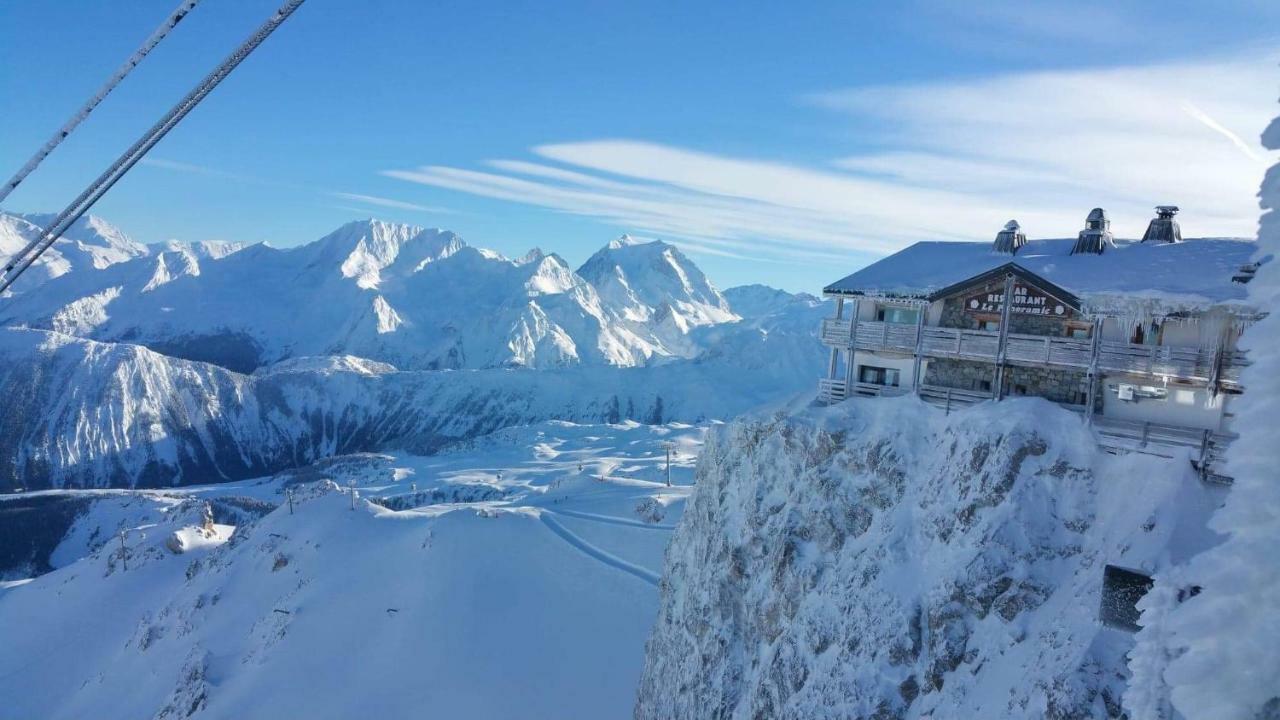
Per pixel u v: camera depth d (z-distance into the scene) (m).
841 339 47.78
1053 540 32.12
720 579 44.47
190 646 102.50
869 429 41.59
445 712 67.38
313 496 128.88
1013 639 30.27
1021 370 41.84
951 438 37.69
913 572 35.19
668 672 47.38
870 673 33.41
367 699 71.81
